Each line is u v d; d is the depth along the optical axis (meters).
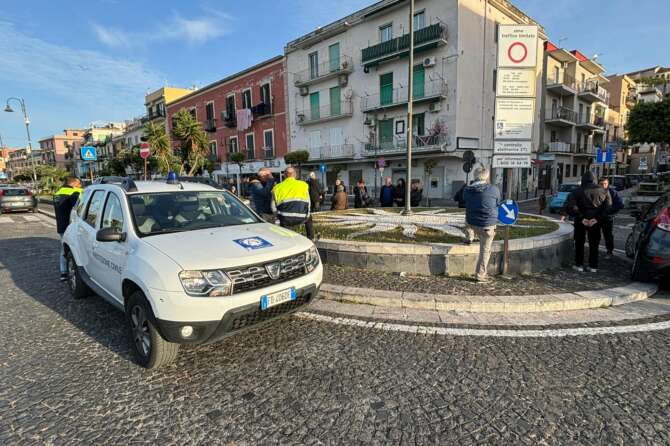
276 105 32.88
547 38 29.53
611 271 5.73
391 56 23.48
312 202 8.98
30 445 2.24
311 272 3.43
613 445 2.17
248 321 2.96
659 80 50.69
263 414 2.50
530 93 5.73
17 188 19.09
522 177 27.64
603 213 5.46
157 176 37.38
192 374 3.03
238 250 3.09
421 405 2.57
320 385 2.83
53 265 7.05
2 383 2.94
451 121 21.89
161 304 2.76
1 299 5.03
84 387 2.87
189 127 30.31
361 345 3.47
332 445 2.20
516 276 5.37
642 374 2.93
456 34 21.08
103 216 4.15
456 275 5.32
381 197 13.68
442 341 3.54
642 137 28.11
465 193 5.04
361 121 26.88
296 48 30.27
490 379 2.88
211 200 4.32
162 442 2.25
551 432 2.29
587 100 35.09
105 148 65.81
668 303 4.55
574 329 3.78
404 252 5.41
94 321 4.22
